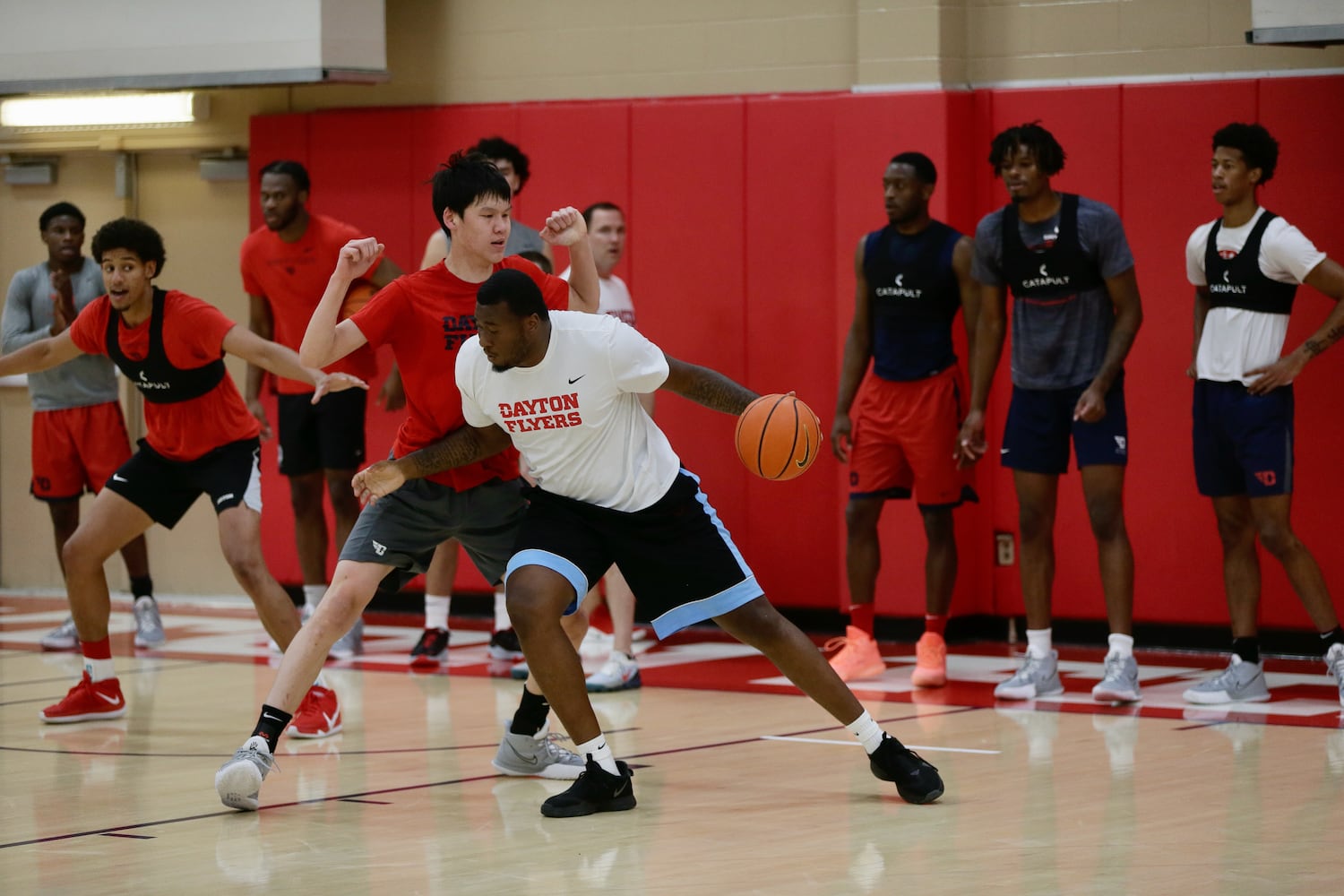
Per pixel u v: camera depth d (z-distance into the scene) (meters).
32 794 17.61
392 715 22.77
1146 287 28.72
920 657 25.23
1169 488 28.62
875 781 17.88
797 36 31.41
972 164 29.95
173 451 20.92
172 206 37.00
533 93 33.56
